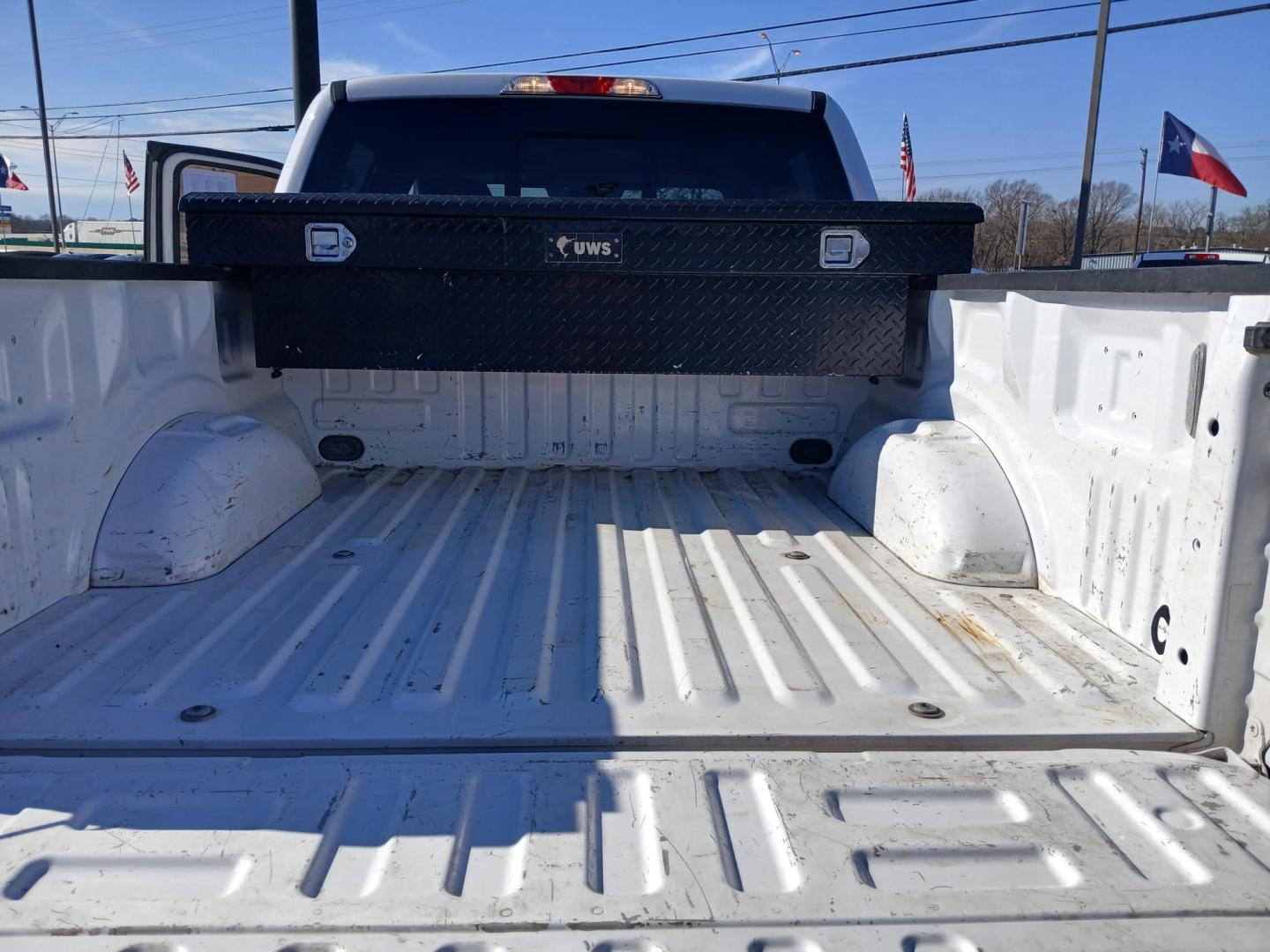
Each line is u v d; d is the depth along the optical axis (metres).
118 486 2.35
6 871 1.26
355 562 2.46
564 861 1.29
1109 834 1.39
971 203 2.86
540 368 2.90
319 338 2.86
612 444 3.42
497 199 2.78
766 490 3.24
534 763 1.53
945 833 1.38
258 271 2.82
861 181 3.37
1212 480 1.61
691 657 1.93
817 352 2.92
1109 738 1.66
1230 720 1.63
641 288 2.86
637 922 1.19
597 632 2.06
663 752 1.60
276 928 1.16
